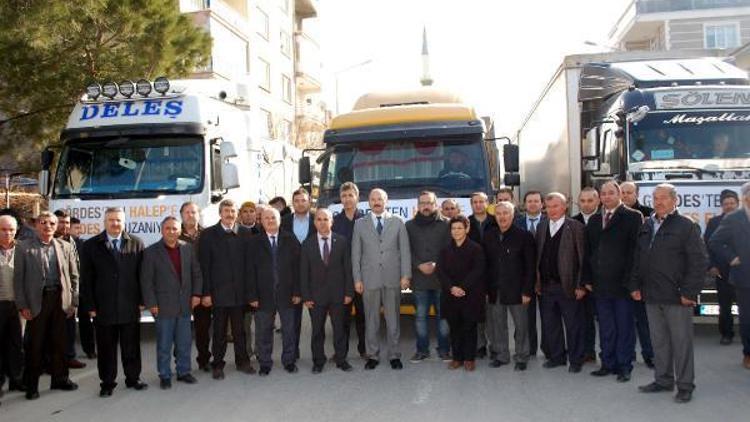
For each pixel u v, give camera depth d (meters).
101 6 12.22
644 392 6.86
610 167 10.27
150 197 9.80
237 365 8.22
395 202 9.77
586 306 8.15
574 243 7.70
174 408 6.82
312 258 8.10
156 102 10.28
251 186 12.53
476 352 8.31
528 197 9.06
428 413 6.38
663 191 6.60
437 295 8.59
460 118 10.23
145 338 10.45
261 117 13.80
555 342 8.03
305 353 9.25
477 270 7.88
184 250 7.79
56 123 13.37
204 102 10.44
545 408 6.43
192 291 7.85
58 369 7.63
